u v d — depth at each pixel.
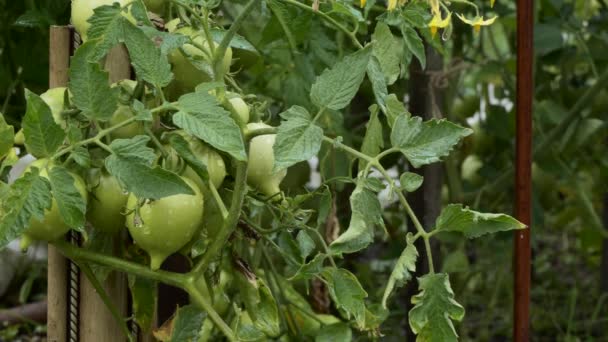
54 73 1.47
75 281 1.49
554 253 3.43
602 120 2.54
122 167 1.34
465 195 2.54
